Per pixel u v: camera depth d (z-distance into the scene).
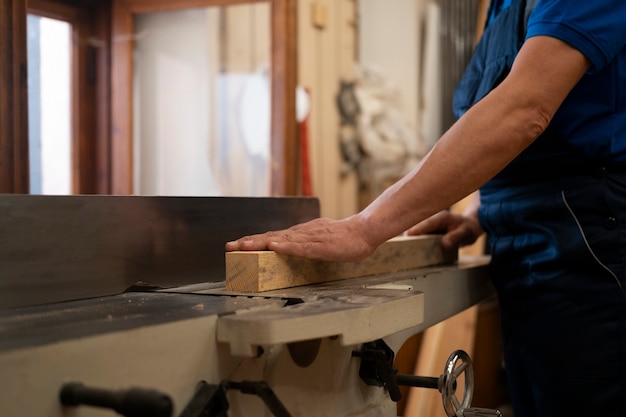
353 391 0.80
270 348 0.68
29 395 0.48
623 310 1.00
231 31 2.44
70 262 0.78
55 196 0.76
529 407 1.21
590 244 1.01
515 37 1.07
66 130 1.95
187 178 2.36
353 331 0.64
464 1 3.27
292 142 1.92
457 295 1.14
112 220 0.83
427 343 1.90
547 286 1.08
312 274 0.91
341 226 0.88
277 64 1.90
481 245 2.05
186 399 0.60
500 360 2.29
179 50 2.26
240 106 2.49
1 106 0.97
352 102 3.14
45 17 1.80
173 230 0.92
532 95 0.86
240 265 0.82
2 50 0.96
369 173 3.20
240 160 2.50
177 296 0.80
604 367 1.02
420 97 3.43
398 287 0.84
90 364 0.52
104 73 2.01
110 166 2.05
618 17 0.89
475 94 1.20
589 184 1.02
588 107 0.99
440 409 1.84
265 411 0.68
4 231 0.71
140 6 1.99
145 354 0.56
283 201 1.14
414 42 3.41
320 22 2.90
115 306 0.71
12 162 0.98
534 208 1.08
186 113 2.32
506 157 0.87
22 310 0.70
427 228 1.31
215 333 0.62
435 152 0.88
